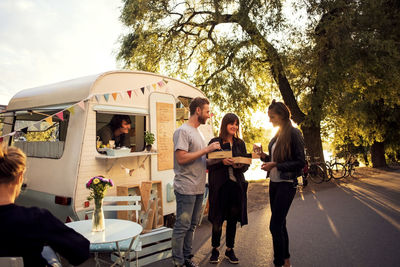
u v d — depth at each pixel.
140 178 4.64
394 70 9.81
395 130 16.34
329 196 8.27
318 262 3.77
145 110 4.82
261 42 10.39
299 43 10.93
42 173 4.31
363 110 15.02
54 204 4.04
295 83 11.24
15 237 1.46
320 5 10.19
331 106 11.05
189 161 3.26
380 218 5.84
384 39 10.32
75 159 3.87
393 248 4.20
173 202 5.14
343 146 21.88
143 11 11.27
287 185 3.18
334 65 10.04
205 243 4.55
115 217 4.24
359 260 3.81
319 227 5.27
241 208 3.59
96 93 4.11
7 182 1.52
